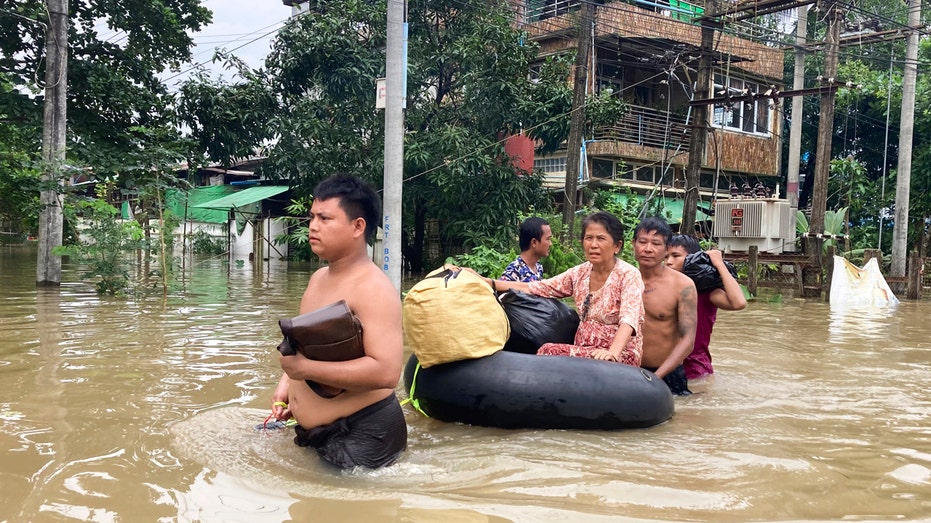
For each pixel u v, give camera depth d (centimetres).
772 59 2195
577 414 379
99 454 315
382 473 302
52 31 1131
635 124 2056
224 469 300
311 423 317
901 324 930
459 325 395
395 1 910
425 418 415
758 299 1345
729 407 440
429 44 1728
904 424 400
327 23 1655
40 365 516
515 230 1678
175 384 465
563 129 1639
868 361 621
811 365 598
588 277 466
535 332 460
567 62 1750
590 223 450
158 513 250
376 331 302
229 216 2327
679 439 365
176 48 1446
